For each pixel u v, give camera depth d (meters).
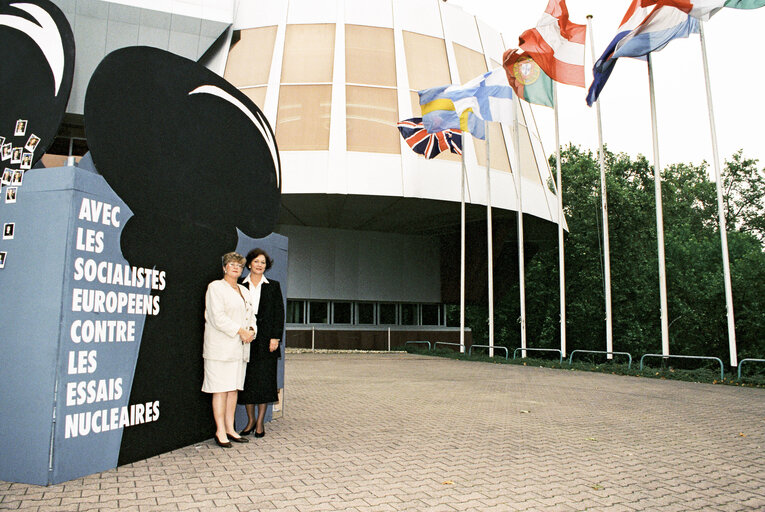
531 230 29.41
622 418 8.34
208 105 6.45
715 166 15.60
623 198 37.78
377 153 23.22
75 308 4.50
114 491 4.18
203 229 6.21
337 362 20.36
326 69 24.39
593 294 39.16
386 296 30.38
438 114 20.86
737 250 43.19
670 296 40.22
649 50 16.34
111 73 5.02
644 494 4.41
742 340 39.09
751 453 6.07
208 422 6.24
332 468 5.02
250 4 26.28
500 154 26.14
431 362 20.88
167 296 5.61
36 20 5.07
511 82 19.53
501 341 48.66
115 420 4.90
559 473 5.00
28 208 4.65
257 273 6.43
